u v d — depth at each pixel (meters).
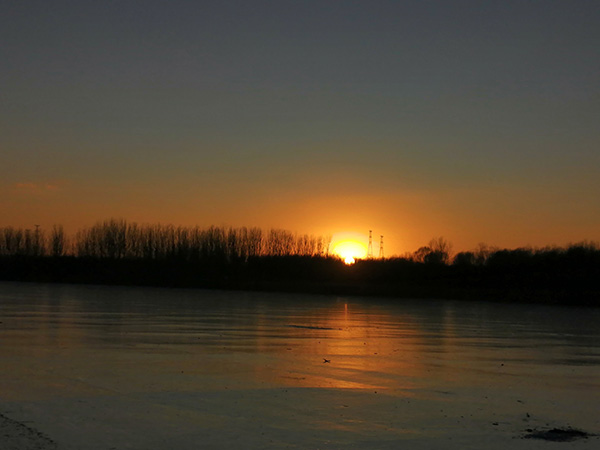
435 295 93.25
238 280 125.19
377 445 12.02
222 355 23.95
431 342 31.73
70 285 107.50
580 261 115.06
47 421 12.87
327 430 12.99
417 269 128.25
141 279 120.94
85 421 12.98
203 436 12.19
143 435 12.11
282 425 13.25
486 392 17.92
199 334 31.83
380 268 130.75
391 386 18.30
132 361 21.64
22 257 133.12
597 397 17.73
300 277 129.00
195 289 103.50
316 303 69.44
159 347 25.91
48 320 37.31
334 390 17.30
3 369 18.94
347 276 128.25
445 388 18.34
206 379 18.42
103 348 24.92
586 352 29.23
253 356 23.92
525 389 18.69
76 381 17.39
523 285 106.31
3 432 11.89
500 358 26.08
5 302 55.09
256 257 135.00
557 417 14.91
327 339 31.30
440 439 12.58
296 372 20.27
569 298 81.25
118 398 15.33
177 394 16.05
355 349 27.41
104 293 78.44
